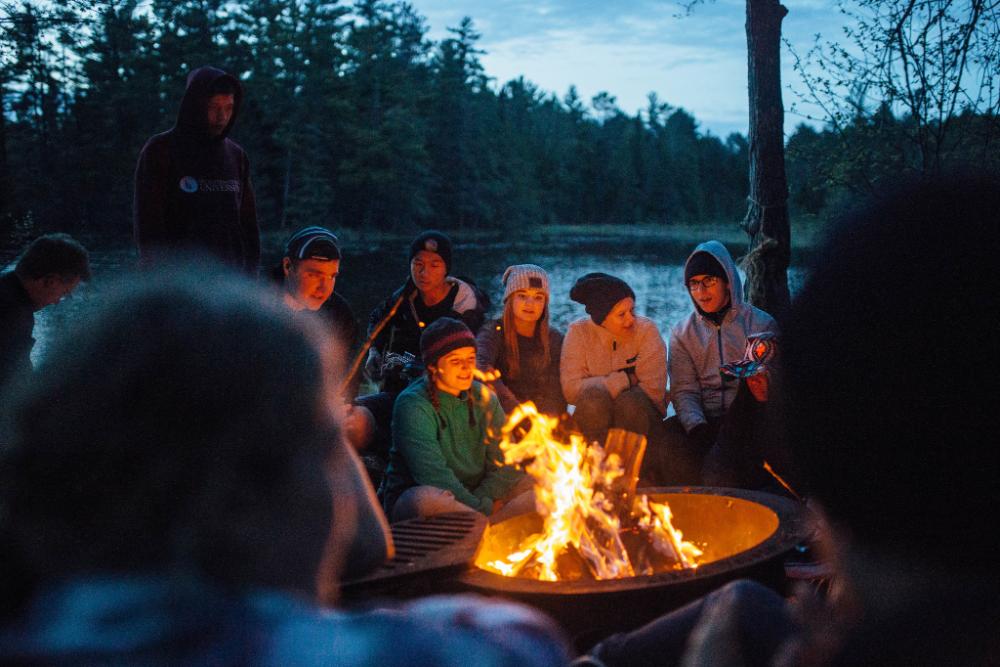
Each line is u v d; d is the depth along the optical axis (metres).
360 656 0.66
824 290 0.69
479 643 0.70
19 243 11.82
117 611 0.64
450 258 4.61
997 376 0.62
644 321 4.36
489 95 85.00
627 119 111.31
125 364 0.66
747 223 5.75
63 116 45.03
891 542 0.65
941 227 0.66
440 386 3.54
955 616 0.63
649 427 4.10
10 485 0.66
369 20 71.62
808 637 0.72
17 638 0.65
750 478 3.47
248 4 59.78
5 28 8.02
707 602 1.26
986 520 0.62
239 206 4.45
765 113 5.56
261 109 58.56
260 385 0.68
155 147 4.15
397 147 61.84
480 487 3.55
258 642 0.65
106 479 0.65
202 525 0.66
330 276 4.25
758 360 3.33
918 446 0.63
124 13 8.55
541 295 4.38
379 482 4.07
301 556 0.70
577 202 90.75
